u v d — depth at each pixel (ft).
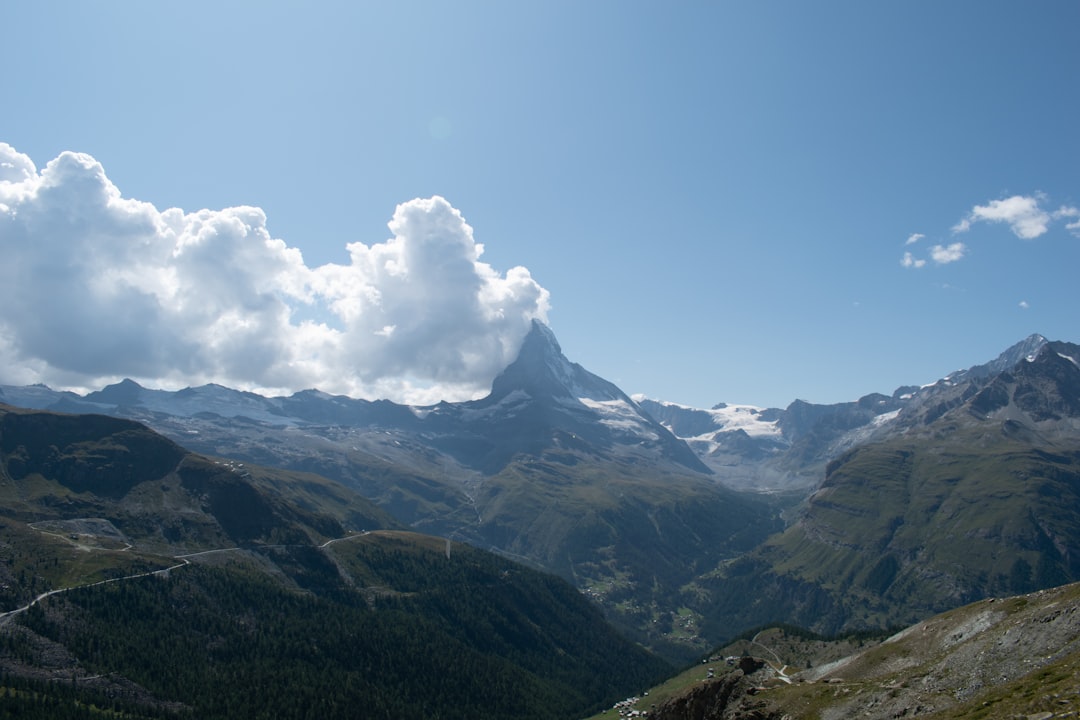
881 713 351.25
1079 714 222.89
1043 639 339.77
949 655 383.86
